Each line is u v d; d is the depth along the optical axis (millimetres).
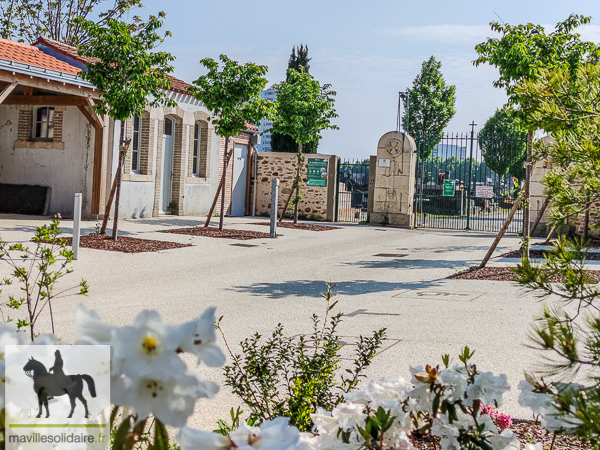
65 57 18672
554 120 3773
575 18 11906
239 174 26344
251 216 26547
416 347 6266
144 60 13719
